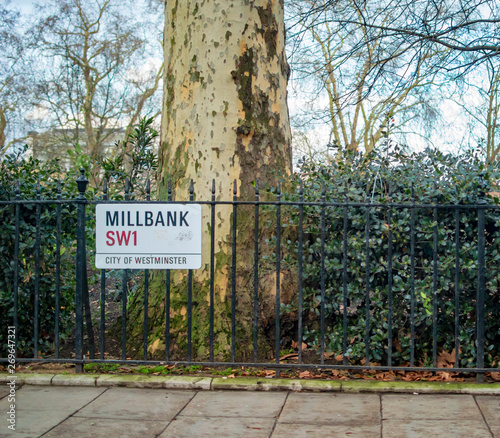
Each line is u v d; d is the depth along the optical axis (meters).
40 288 4.79
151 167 6.94
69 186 5.14
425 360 4.30
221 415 3.47
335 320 4.62
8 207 4.64
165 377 4.12
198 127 4.92
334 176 4.63
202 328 4.71
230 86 4.91
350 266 4.23
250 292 4.84
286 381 4.01
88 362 4.24
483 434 3.09
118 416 3.46
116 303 7.21
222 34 4.91
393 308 4.25
